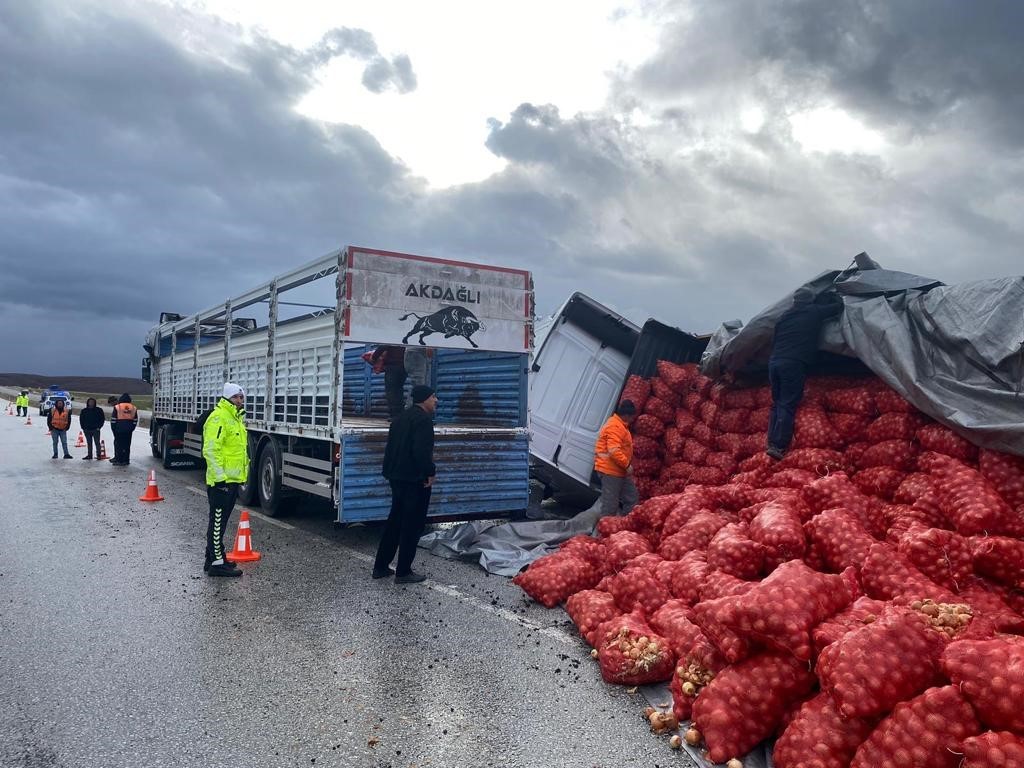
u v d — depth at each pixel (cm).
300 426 916
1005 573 444
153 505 1141
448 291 869
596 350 1082
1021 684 280
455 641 531
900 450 657
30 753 359
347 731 388
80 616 575
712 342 948
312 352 890
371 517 809
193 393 1479
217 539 707
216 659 488
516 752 370
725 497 677
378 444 813
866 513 568
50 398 4816
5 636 527
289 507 1032
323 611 598
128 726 390
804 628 362
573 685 455
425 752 368
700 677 407
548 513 1088
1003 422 583
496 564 747
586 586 633
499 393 989
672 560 586
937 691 299
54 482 1430
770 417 786
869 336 718
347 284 808
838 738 324
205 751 364
